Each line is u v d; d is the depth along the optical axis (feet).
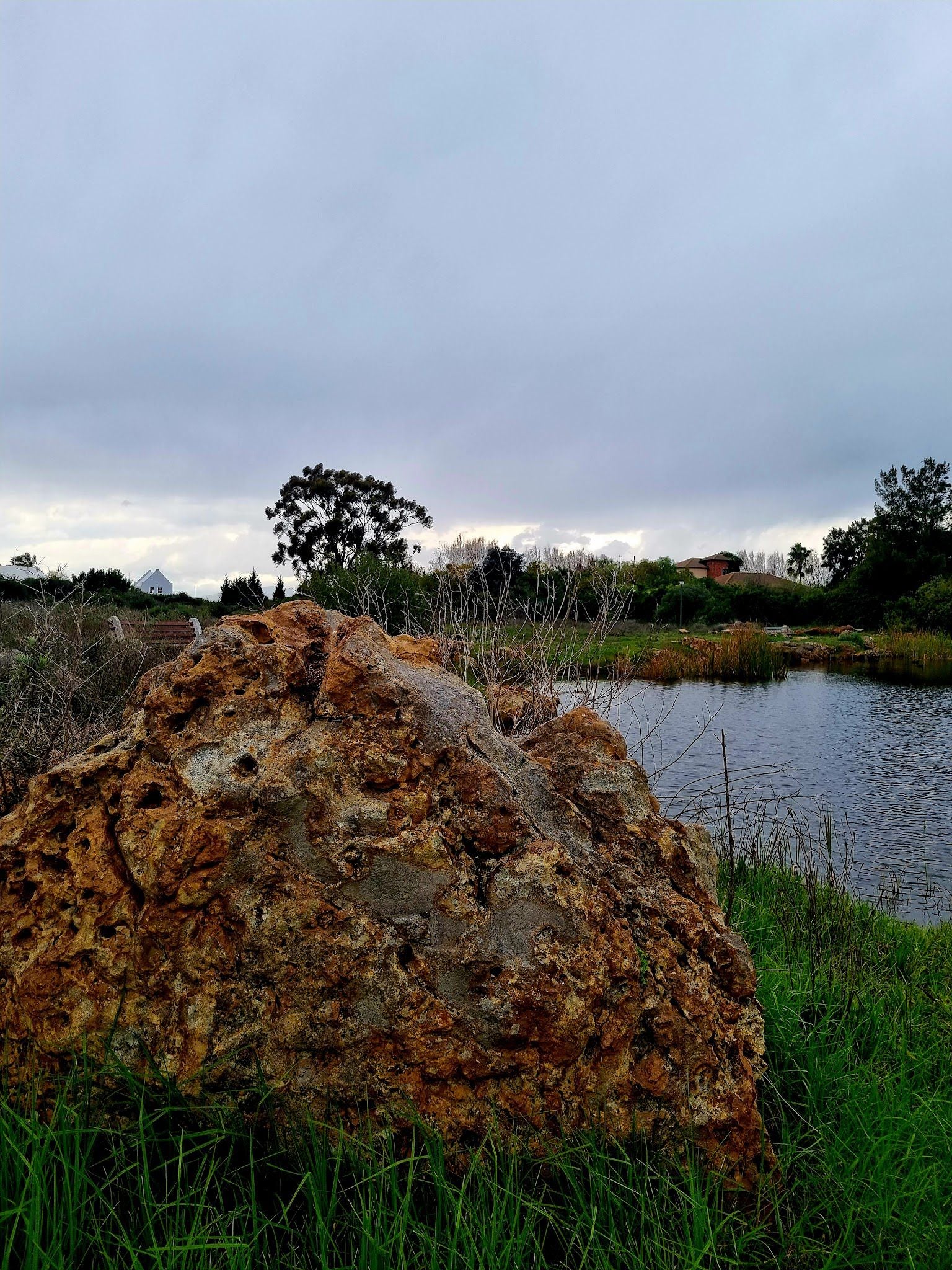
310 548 166.81
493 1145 7.16
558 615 22.17
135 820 7.63
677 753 44.14
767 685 79.92
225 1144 7.16
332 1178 7.09
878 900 21.08
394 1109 7.24
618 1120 7.57
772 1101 9.24
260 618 9.55
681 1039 7.97
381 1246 6.11
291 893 7.43
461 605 22.67
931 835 28.91
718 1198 7.46
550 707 19.17
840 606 155.53
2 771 12.21
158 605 80.48
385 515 170.71
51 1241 6.02
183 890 7.30
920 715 59.47
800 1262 7.20
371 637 9.48
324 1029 7.26
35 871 7.77
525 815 8.36
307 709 8.53
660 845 9.42
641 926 8.48
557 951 7.49
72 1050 7.22
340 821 7.65
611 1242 6.63
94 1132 6.79
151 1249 5.92
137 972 7.34
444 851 7.80
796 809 32.63
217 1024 7.25
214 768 7.80
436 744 8.32
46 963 7.35
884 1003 12.85
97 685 20.93
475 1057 7.27
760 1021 8.98
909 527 191.52
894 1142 8.63
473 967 7.39
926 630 130.41
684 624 147.02
